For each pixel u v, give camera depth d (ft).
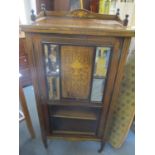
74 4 3.48
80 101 3.10
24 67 6.35
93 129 3.93
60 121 3.80
